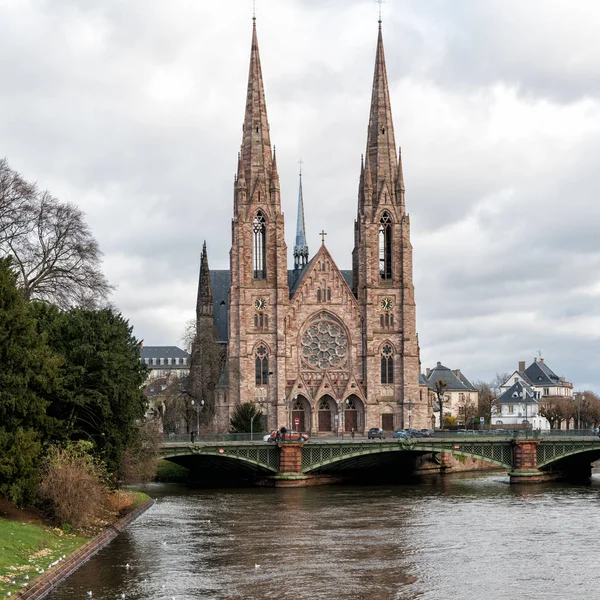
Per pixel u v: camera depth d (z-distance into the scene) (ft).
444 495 415.64
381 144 655.76
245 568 239.50
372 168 652.48
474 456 477.77
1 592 194.70
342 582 224.33
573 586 221.46
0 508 257.55
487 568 240.94
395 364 638.12
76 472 271.49
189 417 638.12
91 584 218.79
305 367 633.20
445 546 272.31
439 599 209.26
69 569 230.68
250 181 640.17
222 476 524.11
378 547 270.46
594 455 496.23
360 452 470.39
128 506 345.92
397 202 649.20
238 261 627.87
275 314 627.05
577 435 490.49
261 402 621.72
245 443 466.29
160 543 275.80
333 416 631.97
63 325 311.47
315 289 637.30
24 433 247.70
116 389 306.96
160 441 431.43
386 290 641.40
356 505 375.66
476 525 314.14
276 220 634.02
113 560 248.32
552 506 367.04
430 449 473.26
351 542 279.08
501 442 477.77
